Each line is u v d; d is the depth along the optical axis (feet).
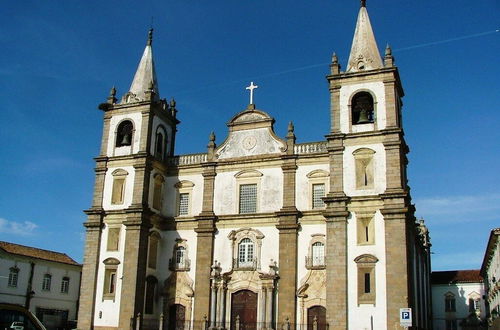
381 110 139.64
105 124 167.53
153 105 163.73
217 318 146.10
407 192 136.67
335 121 142.61
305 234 144.56
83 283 153.48
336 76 145.59
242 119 160.86
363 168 136.67
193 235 156.66
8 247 196.85
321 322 137.39
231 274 149.18
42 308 202.69
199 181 161.07
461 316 239.71
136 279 147.33
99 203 159.43
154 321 152.46
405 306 123.54
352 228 133.39
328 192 145.18
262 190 152.35
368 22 155.33
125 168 159.84
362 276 129.49
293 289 140.87
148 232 154.30
